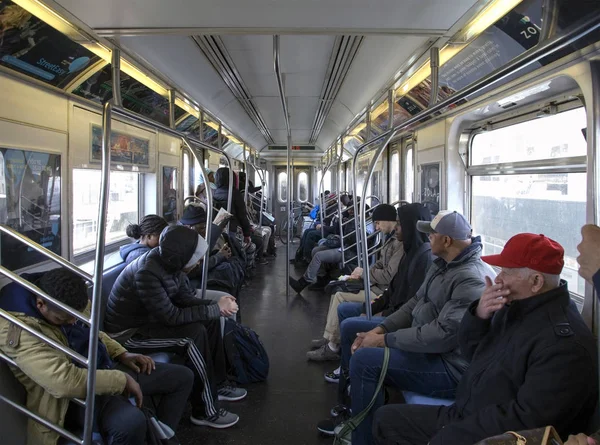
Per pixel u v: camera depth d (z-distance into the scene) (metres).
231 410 3.28
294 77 5.18
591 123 2.16
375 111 6.03
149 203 5.49
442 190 4.30
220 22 2.57
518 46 2.58
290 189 6.64
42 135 2.99
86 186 3.93
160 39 3.23
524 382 1.75
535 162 3.11
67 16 2.44
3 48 2.40
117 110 2.15
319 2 2.28
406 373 2.54
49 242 3.11
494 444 1.38
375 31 2.77
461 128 4.08
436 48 3.07
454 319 2.44
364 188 3.24
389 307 3.62
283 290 7.13
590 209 2.13
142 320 3.12
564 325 1.72
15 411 2.02
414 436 2.14
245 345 3.69
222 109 6.41
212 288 4.68
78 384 1.94
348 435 2.63
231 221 6.38
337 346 4.16
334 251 6.77
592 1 1.40
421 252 3.35
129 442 2.10
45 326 2.04
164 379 2.65
